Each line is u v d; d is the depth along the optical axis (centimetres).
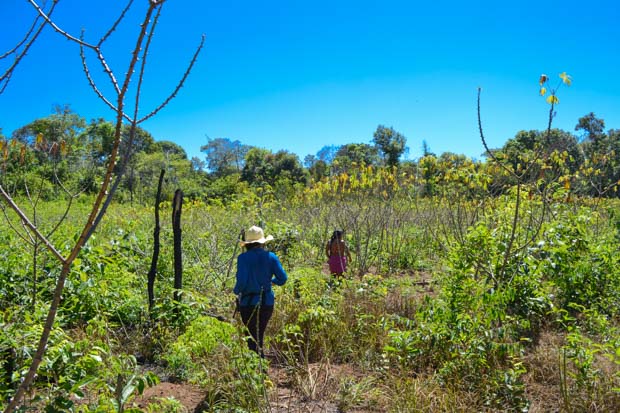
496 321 527
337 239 830
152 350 522
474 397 437
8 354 328
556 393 448
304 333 585
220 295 704
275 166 4653
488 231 591
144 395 423
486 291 518
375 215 1168
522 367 475
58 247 542
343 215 1255
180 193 591
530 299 586
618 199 1218
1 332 328
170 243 814
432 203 1314
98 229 1065
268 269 508
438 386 444
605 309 642
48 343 320
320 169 4531
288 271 891
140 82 174
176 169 3766
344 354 539
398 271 1038
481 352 471
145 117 178
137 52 168
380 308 654
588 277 654
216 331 441
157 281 681
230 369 426
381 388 458
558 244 645
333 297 643
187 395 434
